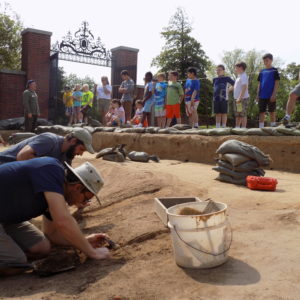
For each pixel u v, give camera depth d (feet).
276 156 23.71
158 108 35.19
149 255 10.43
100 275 9.43
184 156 29.30
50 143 13.28
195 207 10.15
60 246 12.20
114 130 37.88
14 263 10.16
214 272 8.84
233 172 18.45
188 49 111.86
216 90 30.42
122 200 16.92
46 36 54.85
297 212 12.82
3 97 52.85
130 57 61.41
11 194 9.57
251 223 12.12
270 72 27.37
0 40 88.33
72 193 10.28
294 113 101.91
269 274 8.50
